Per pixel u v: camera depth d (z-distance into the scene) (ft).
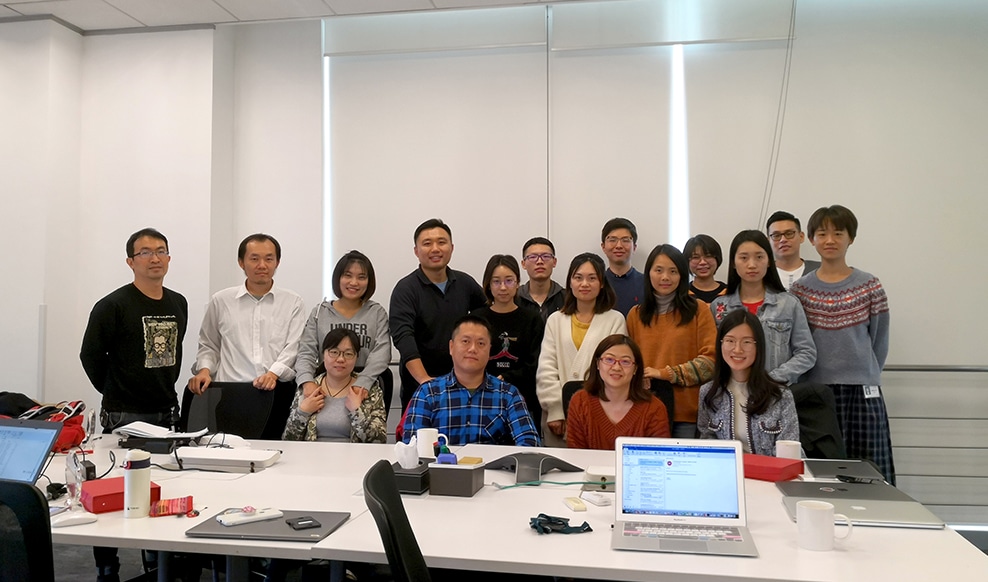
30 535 4.35
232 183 14.65
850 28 13.00
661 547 4.97
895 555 4.86
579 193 13.78
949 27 12.75
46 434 6.39
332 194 14.57
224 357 11.59
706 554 4.88
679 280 9.83
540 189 13.89
